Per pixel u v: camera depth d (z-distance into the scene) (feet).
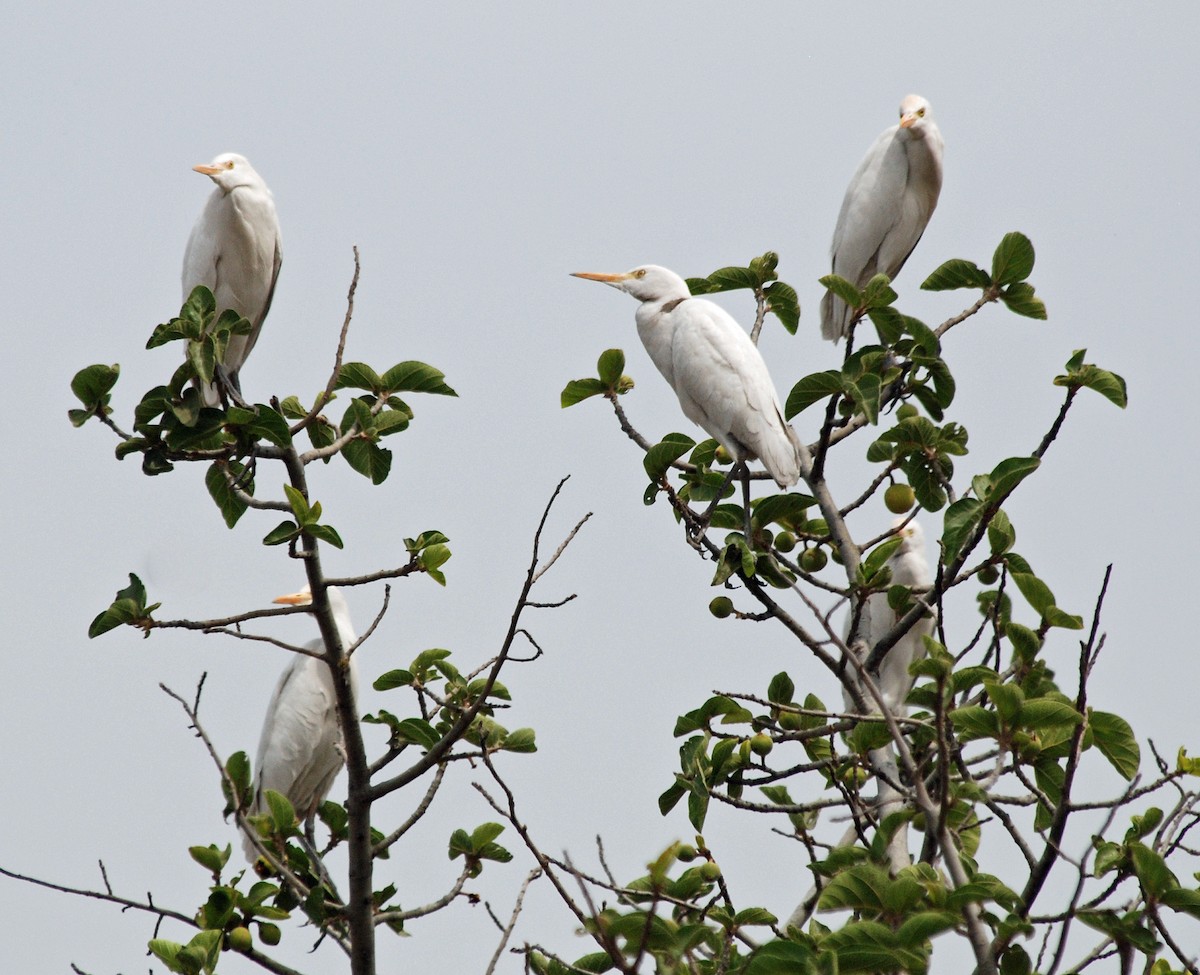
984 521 33.12
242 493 34.91
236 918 33.12
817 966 24.82
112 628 32.91
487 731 37.37
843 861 30.48
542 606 34.60
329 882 35.99
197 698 33.78
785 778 35.65
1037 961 28.99
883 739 33.71
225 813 34.86
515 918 32.83
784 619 36.65
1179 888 27.53
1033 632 33.58
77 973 31.42
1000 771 31.68
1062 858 27.94
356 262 36.27
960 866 28.73
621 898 31.71
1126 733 29.53
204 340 33.12
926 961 26.08
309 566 34.76
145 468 33.73
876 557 37.22
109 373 32.96
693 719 36.99
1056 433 35.29
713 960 30.71
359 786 35.68
